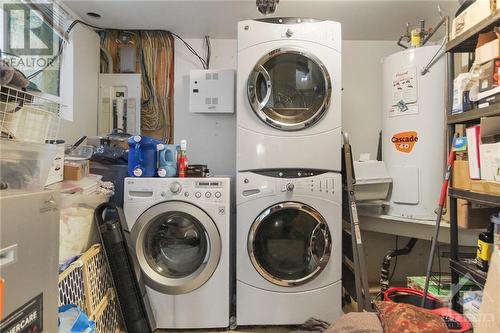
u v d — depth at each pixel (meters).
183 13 2.41
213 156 2.84
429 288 1.93
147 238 1.97
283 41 2.01
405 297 1.92
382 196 2.26
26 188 0.98
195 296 1.92
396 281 2.75
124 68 2.78
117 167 2.08
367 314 1.56
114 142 2.43
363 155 2.42
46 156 1.11
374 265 2.78
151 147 1.99
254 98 2.00
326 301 2.00
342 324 1.51
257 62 2.00
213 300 1.92
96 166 2.08
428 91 2.11
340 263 2.01
